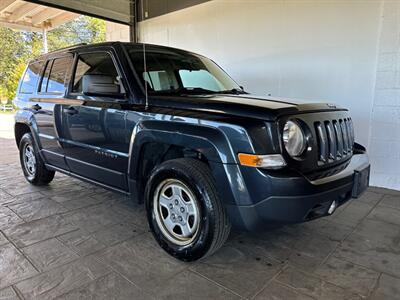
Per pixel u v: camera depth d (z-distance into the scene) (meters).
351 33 4.14
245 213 1.97
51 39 28.06
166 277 2.08
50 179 4.14
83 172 3.25
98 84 2.63
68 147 3.31
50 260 2.27
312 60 4.51
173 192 2.36
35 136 3.84
